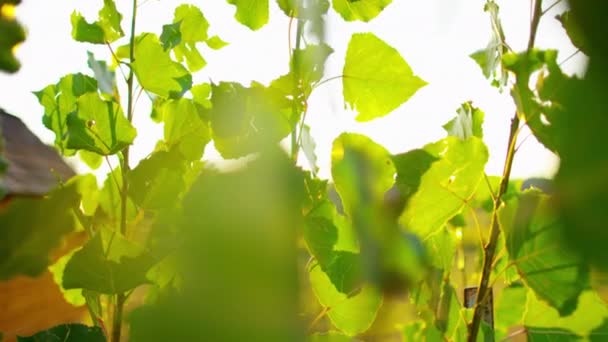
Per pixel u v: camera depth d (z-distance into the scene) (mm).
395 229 939
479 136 1194
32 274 927
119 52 1219
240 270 876
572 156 442
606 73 442
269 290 872
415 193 1089
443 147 1092
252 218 886
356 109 1160
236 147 1111
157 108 1254
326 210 1126
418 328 1179
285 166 916
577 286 1102
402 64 1133
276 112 1115
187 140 1203
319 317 1149
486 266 1151
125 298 1123
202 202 896
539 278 1109
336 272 1123
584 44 456
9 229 922
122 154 1189
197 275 882
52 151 1174
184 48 1259
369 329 1176
